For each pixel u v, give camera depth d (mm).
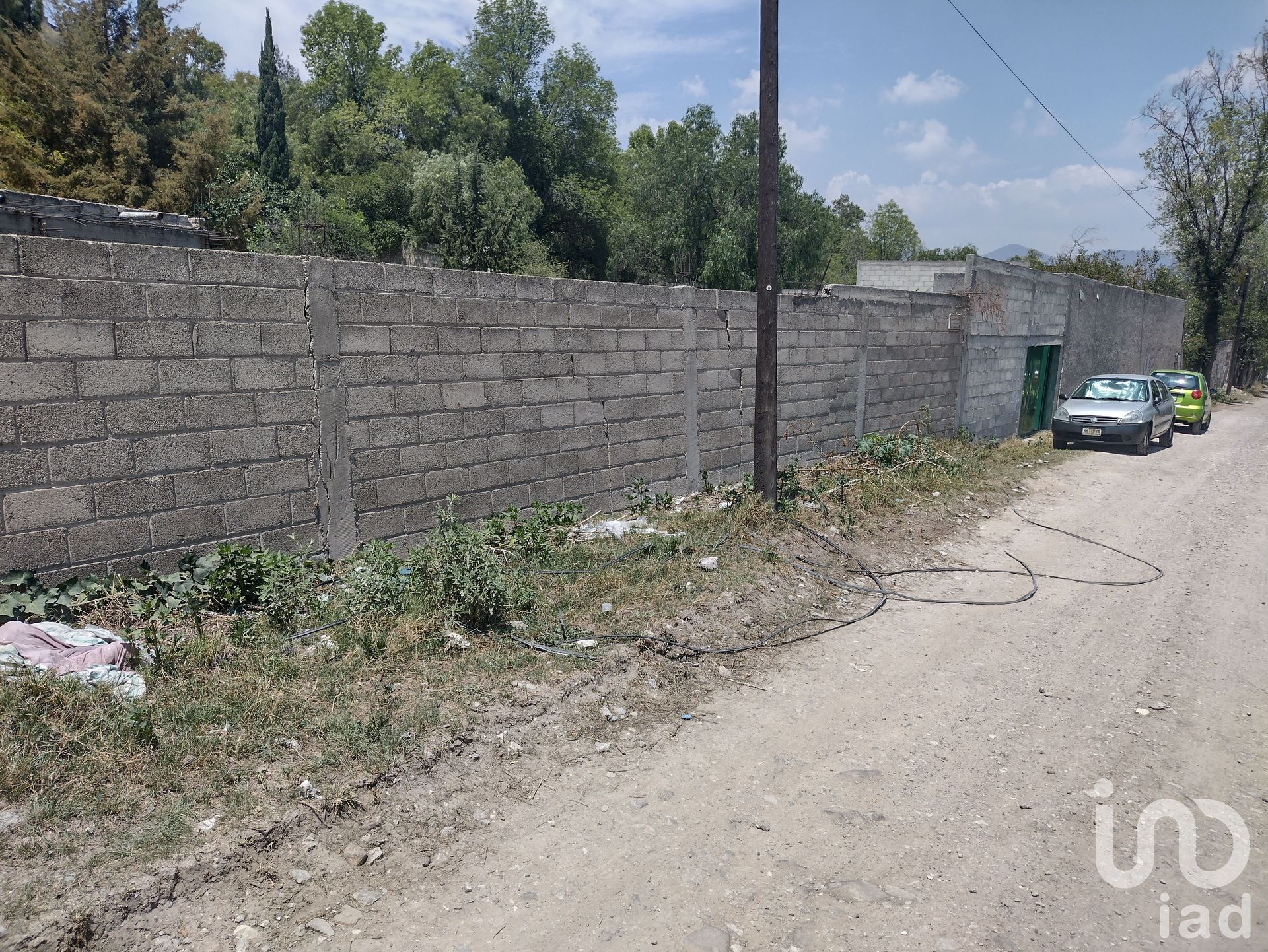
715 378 10391
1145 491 13523
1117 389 18359
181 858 3232
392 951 3061
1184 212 35750
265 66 36844
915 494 11547
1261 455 18094
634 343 9156
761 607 6977
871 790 4395
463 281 7332
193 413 5656
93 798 3449
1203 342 36938
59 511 5082
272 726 4125
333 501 6535
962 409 16484
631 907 3387
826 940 3225
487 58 47188
